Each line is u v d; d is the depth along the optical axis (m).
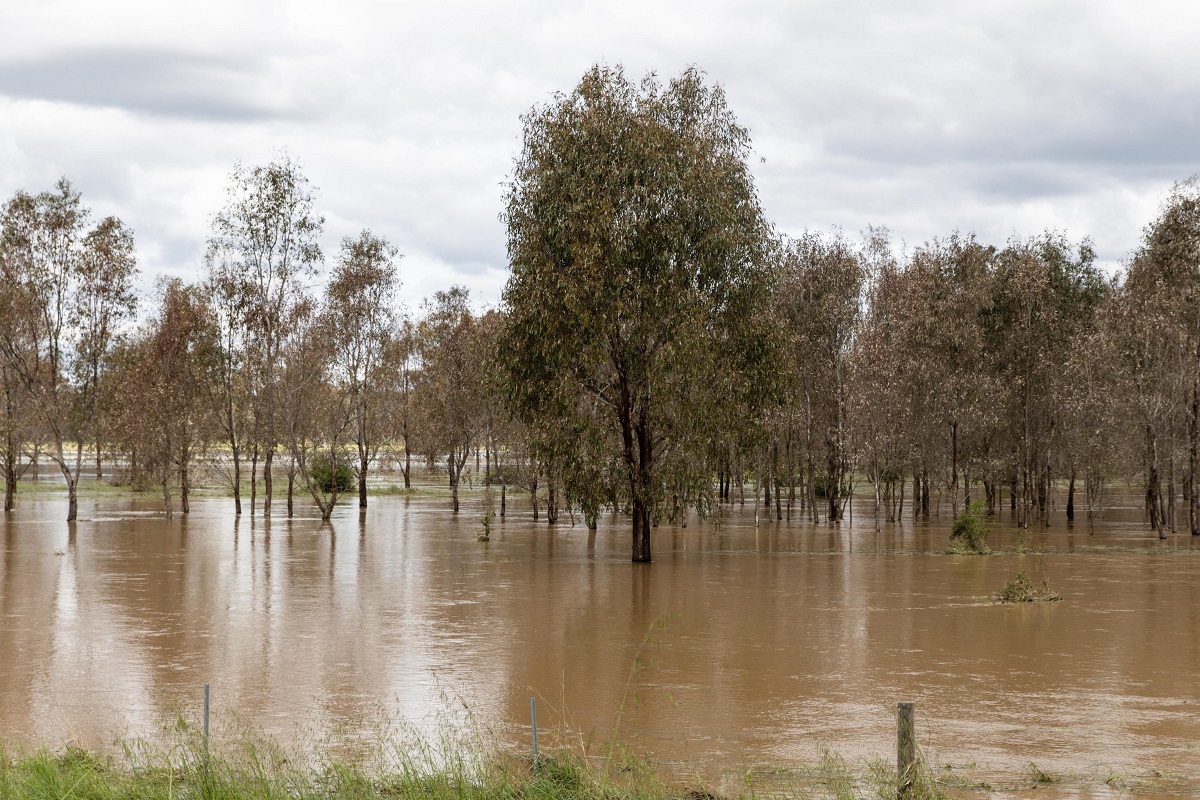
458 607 27.36
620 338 36.34
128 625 24.36
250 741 13.64
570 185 35.16
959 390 58.19
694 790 11.48
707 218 35.56
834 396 60.41
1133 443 52.69
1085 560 39.66
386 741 14.04
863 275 62.41
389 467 100.00
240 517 62.59
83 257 63.22
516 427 60.47
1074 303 65.12
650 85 36.84
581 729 14.91
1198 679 18.41
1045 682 18.14
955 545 42.47
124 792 10.32
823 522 61.38
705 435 36.47
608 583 32.41
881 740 14.32
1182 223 52.75
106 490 86.44
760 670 19.22
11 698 17.02
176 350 62.38
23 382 64.00
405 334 84.06
